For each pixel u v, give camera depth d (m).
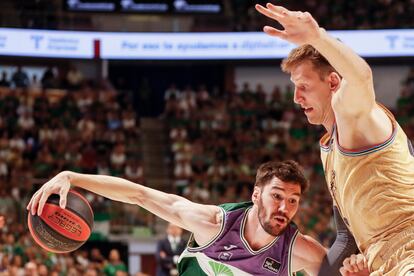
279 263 3.88
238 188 17.58
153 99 22.55
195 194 17.31
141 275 12.34
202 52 19.86
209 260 3.93
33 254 13.10
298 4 20.70
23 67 21.69
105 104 20.50
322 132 19.70
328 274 3.79
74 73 21.14
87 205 3.91
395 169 3.20
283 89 22.09
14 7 20.08
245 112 20.56
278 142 19.41
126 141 19.42
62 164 17.95
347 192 3.30
